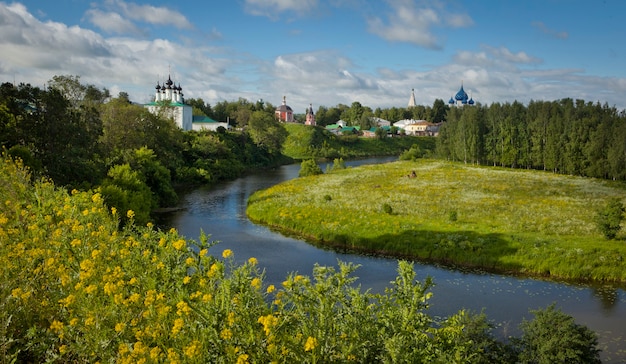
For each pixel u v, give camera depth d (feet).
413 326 22.38
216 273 20.67
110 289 19.26
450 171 219.61
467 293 69.31
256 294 20.24
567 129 230.07
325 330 19.53
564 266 78.69
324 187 162.81
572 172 222.48
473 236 94.27
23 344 20.22
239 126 429.38
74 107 169.48
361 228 102.22
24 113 120.26
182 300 19.01
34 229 27.96
